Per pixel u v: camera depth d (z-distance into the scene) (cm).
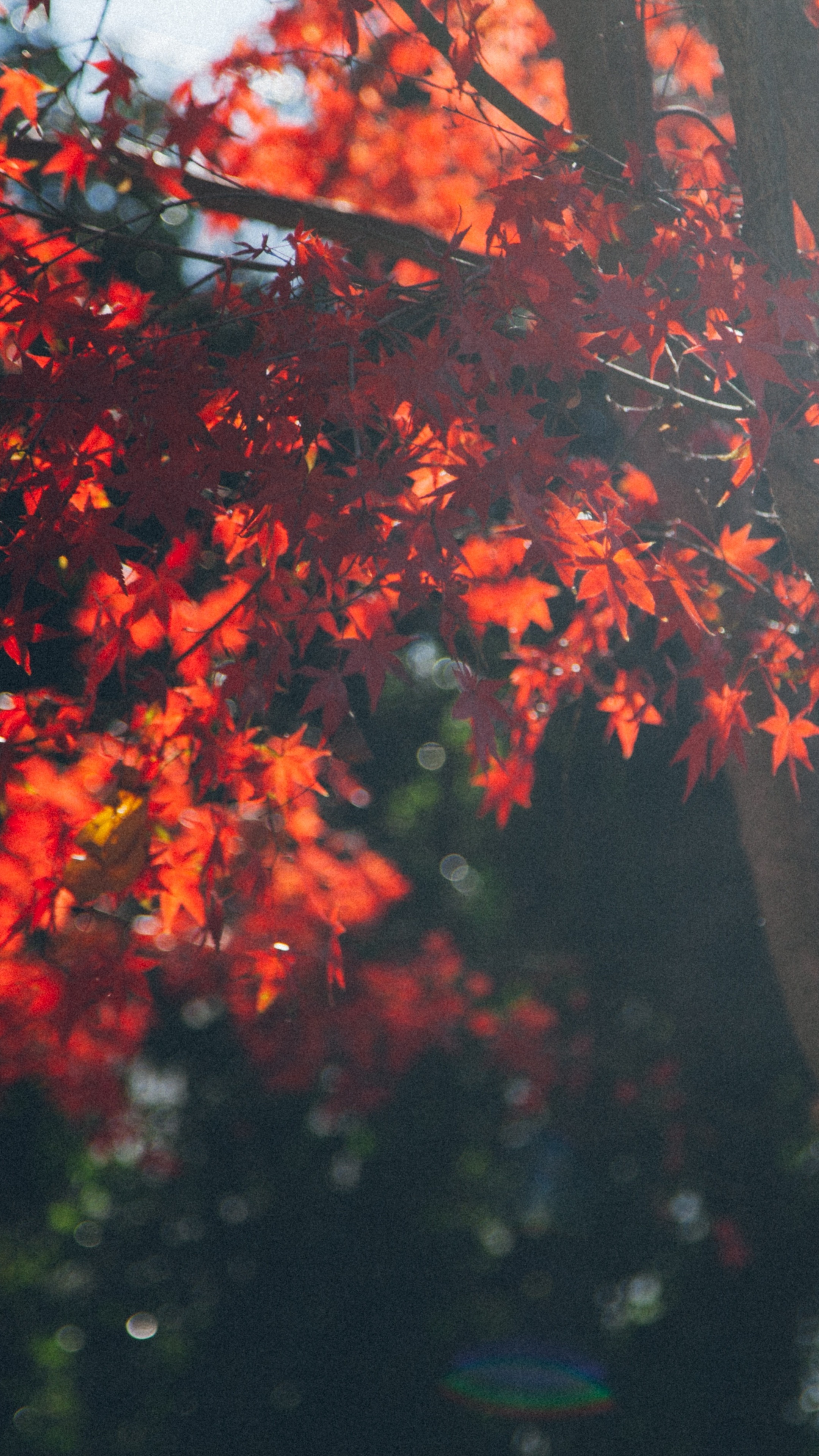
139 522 314
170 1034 1102
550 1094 980
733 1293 970
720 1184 943
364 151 486
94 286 388
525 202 330
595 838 984
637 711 456
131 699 389
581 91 412
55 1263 1170
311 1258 1095
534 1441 1053
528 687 484
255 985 853
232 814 398
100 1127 885
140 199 457
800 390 365
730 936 941
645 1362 1002
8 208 358
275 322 337
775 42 417
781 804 451
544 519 320
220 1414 1089
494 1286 1068
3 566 336
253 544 382
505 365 320
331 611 353
